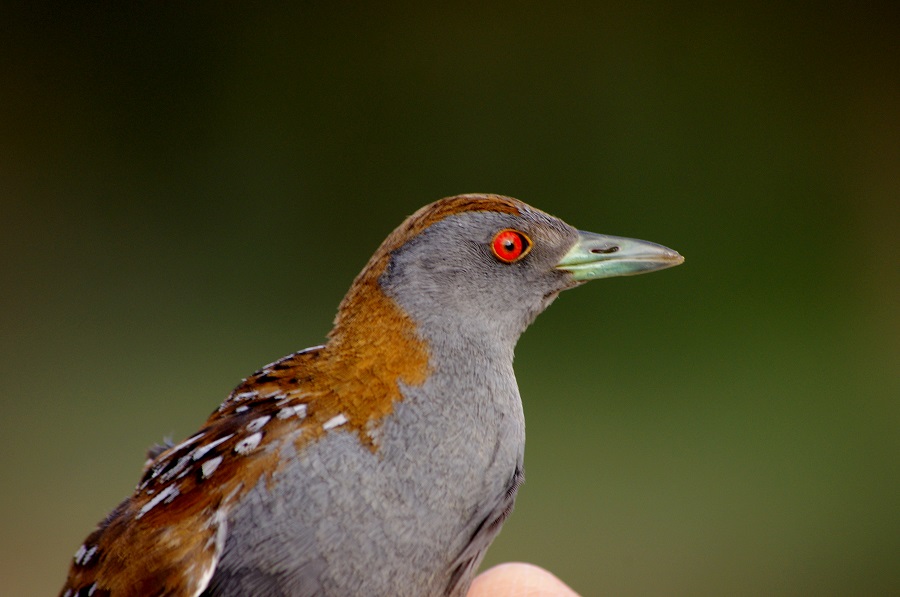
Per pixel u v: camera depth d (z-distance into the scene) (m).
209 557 1.20
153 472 1.21
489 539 1.21
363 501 1.20
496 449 1.21
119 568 1.20
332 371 1.21
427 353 1.21
